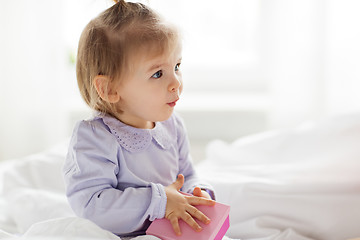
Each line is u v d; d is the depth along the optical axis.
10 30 2.07
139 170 0.89
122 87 0.85
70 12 2.20
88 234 0.70
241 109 2.18
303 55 2.04
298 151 1.32
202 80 2.39
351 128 1.23
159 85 0.84
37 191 1.17
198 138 2.33
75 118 2.26
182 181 0.86
